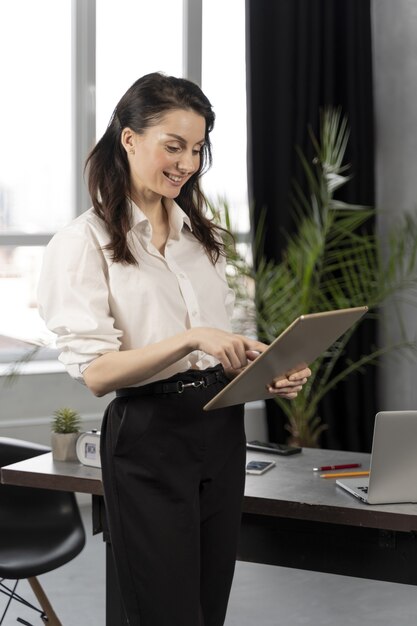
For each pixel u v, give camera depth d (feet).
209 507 7.74
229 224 17.13
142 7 19.16
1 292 18.69
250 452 10.58
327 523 8.74
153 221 7.91
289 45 18.80
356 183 19.38
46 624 10.82
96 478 9.27
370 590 14.37
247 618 13.21
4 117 18.61
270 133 19.02
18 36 18.56
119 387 7.27
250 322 18.31
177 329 7.57
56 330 7.43
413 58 18.94
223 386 7.77
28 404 18.06
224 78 20.04
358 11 19.17
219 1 19.84
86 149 18.83
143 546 7.42
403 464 8.45
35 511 11.19
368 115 19.43
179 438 7.45
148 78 7.49
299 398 18.19
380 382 20.01
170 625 7.44
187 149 7.41
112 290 7.47
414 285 19.06
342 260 19.36
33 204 18.88
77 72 18.74
